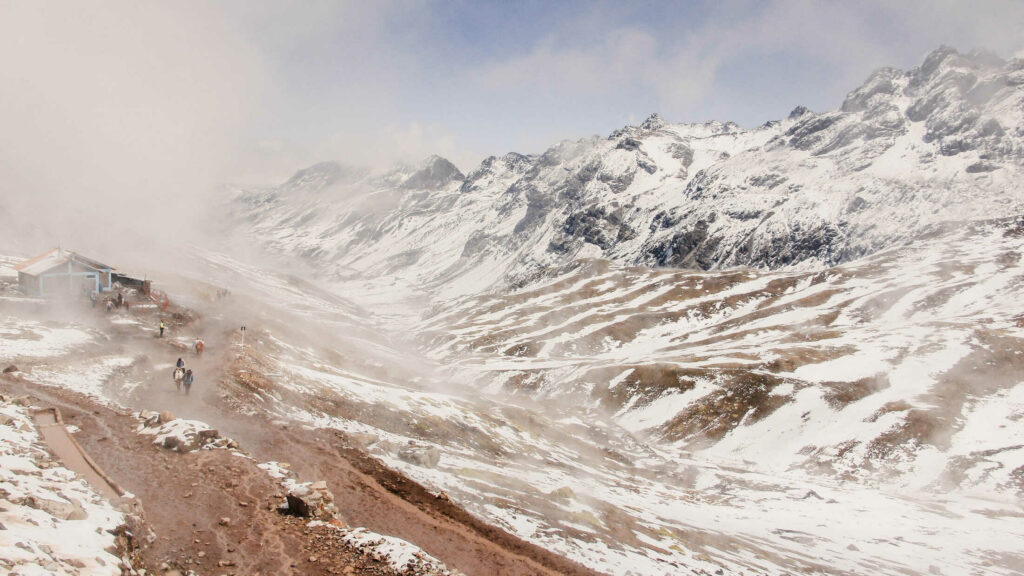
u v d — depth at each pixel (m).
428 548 23.89
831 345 132.25
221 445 28.05
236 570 17.25
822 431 97.44
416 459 38.00
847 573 43.22
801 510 66.31
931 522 65.00
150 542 17.41
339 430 39.31
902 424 93.75
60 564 11.53
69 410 30.34
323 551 19.36
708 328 178.12
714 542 43.03
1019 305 148.88
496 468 47.09
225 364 50.31
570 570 25.84
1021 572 51.34
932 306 163.12
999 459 83.31
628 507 47.81
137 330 61.12
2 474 15.36
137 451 25.58
